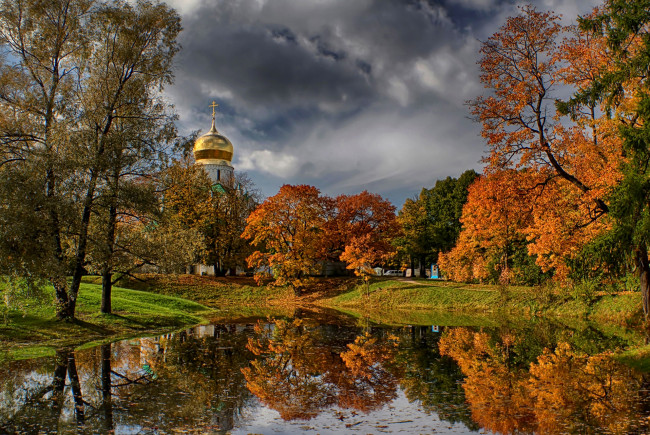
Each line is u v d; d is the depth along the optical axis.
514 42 21.06
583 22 18.00
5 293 18.06
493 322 29.81
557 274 27.23
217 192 54.31
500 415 9.64
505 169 22.30
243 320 31.53
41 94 21.27
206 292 49.56
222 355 17.28
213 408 10.27
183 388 12.13
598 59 20.20
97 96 22.33
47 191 20.09
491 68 21.69
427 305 41.09
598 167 20.48
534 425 8.91
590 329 25.61
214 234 53.09
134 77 23.84
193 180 49.22
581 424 8.92
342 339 21.97
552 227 22.23
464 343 20.70
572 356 17.09
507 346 19.78
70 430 8.66
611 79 17.12
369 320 31.67
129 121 23.70
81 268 22.38
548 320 30.42
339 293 49.88
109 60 23.02
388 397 11.27
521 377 13.54
